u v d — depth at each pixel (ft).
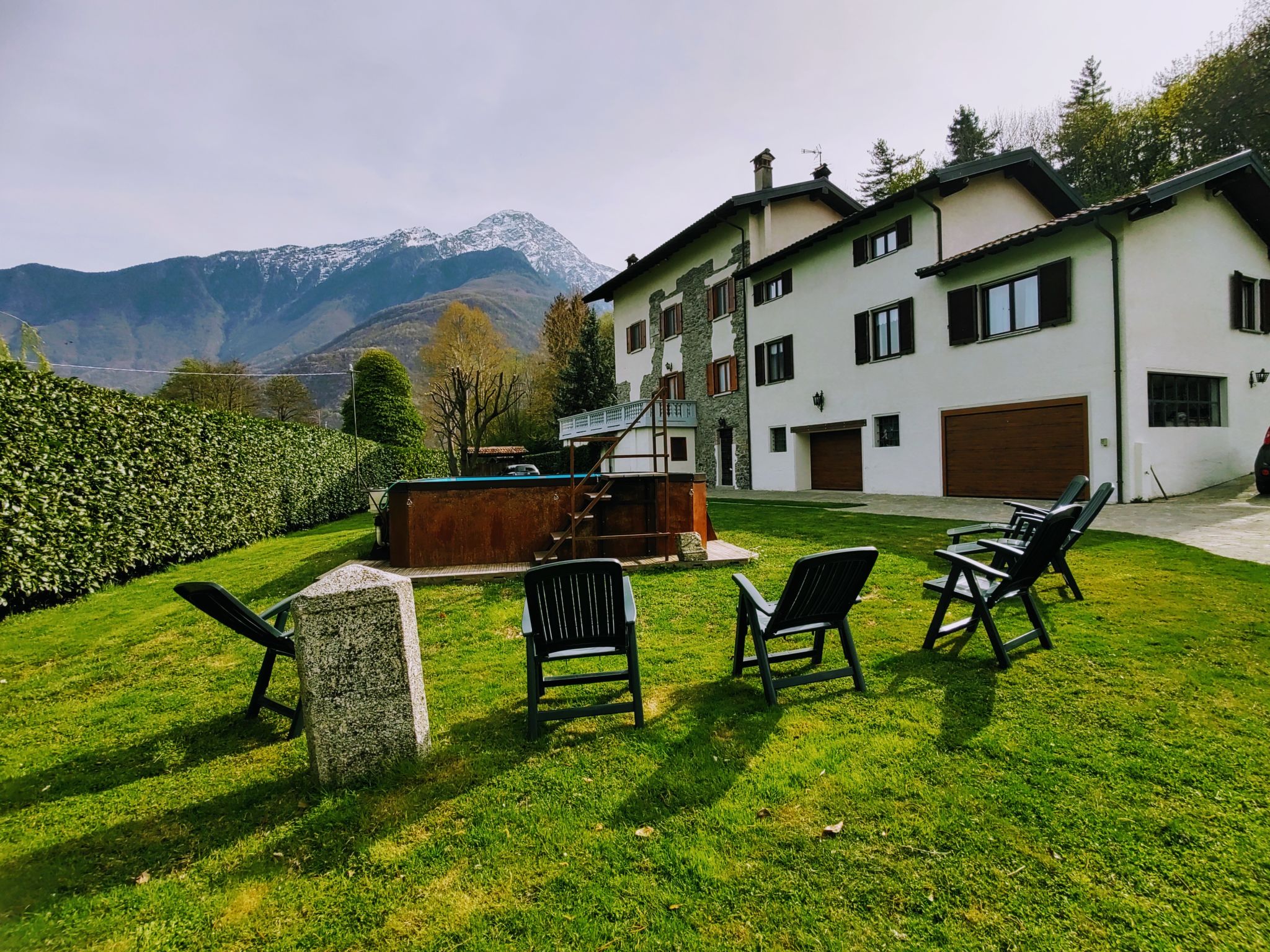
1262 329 44.11
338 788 8.75
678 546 22.21
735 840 7.16
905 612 15.70
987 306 44.21
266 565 27.96
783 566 21.34
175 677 13.99
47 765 9.97
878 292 52.34
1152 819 7.14
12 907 6.72
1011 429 42.37
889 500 45.73
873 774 8.33
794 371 62.69
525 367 150.41
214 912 6.54
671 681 12.11
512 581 21.02
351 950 5.94
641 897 6.38
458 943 5.95
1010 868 6.50
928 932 5.74
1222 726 9.20
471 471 85.56
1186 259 39.29
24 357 27.30
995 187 50.65
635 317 94.12
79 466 23.54
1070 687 10.77
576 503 23.90
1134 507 34.04
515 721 10.69
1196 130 76.28
